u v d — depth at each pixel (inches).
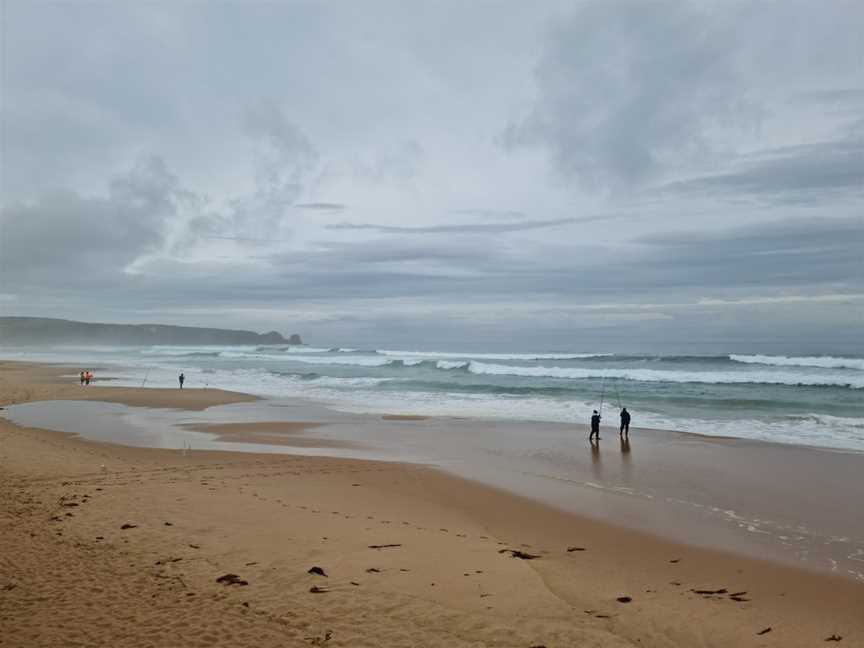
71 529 366.0
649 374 1611.7
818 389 1280.8
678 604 293.6
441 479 590.6
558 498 521.7
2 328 6963.6
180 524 387.5
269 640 232.5
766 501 508.4
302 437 838.5
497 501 511.8
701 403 1148.5
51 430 860.6
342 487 545.3
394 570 318.0
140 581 289.0
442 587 296.0
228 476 569.9
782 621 276.2
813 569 352.8
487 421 988.6
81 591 274.5
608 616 273.3
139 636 231.9
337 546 356.2
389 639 237.6
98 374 2105.1
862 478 586.2
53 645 222.1
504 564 337.4
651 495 531.5
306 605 267.3
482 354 3157.0
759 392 1256.8
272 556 331.9
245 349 5211.6
